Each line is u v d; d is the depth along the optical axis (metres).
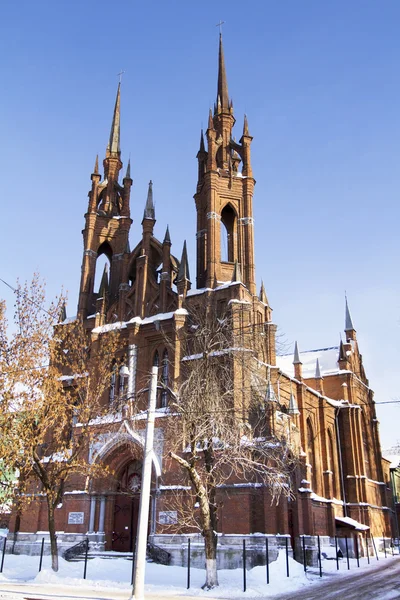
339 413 67.12
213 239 48.91
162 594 24.33
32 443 31.11
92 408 36.09
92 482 42.31
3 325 32.94
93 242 55.88
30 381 32.12
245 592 25.06
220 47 61.91
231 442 29.16
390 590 25.95
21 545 42.47
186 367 40.88
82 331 42.12
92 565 34.09
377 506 69.00
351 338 77.56
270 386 39.28
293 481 41.28
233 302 42.75
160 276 48.72
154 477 40.03
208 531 26.80
